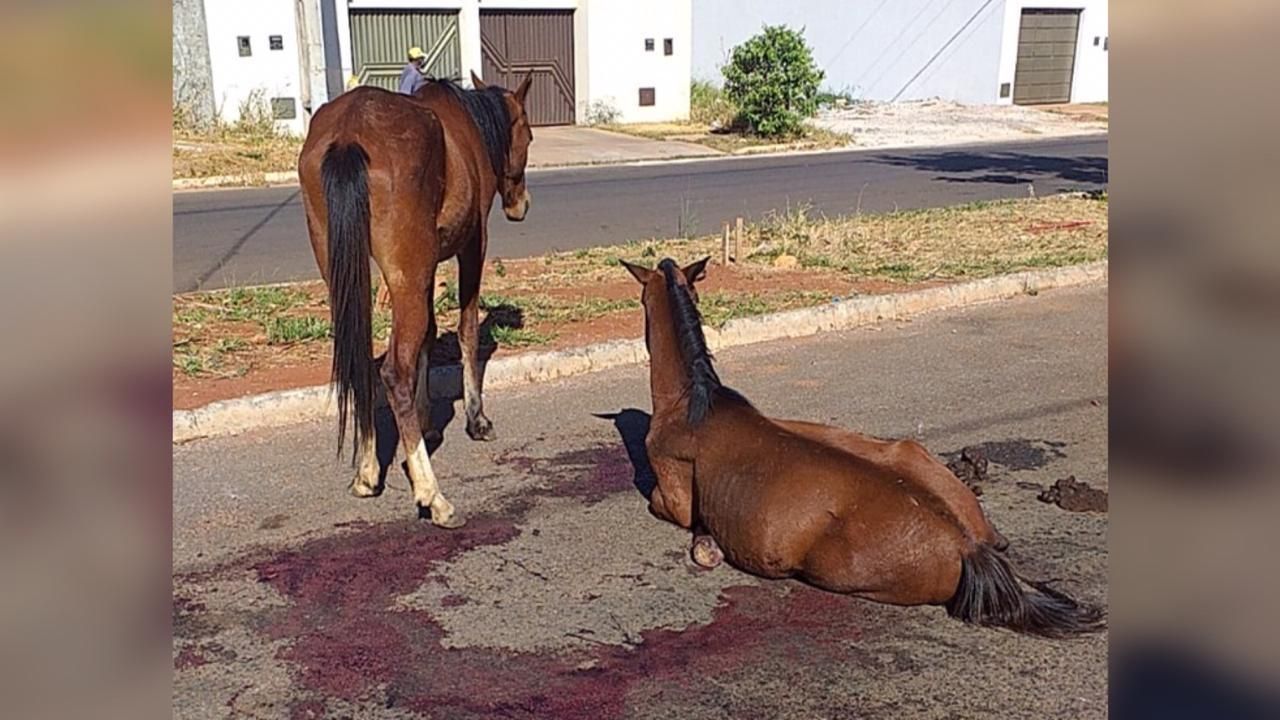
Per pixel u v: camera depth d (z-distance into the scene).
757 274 10.27
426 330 5.21
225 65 19.73
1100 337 8.44
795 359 7.91
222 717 3.69
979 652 4.05
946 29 31.64
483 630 4.25
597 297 9.41
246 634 4.21
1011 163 20.56
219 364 7.30
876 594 4.25
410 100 5.32
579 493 5.54
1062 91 33.09
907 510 4.12
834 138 24.23
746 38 32.91
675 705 3.75
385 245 5.01
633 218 14.07
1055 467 5.84
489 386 7.27
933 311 9.34
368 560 4.82
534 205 15.31
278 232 12.87
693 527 4.91
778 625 4.26
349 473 5.78
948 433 6.36
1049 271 10.16
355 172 4.81
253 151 18.45
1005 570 4.11
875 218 13.37
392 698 3.81
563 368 7.55
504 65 24.23
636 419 6.64
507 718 3.69
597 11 24.70
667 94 26.20
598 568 4.74
